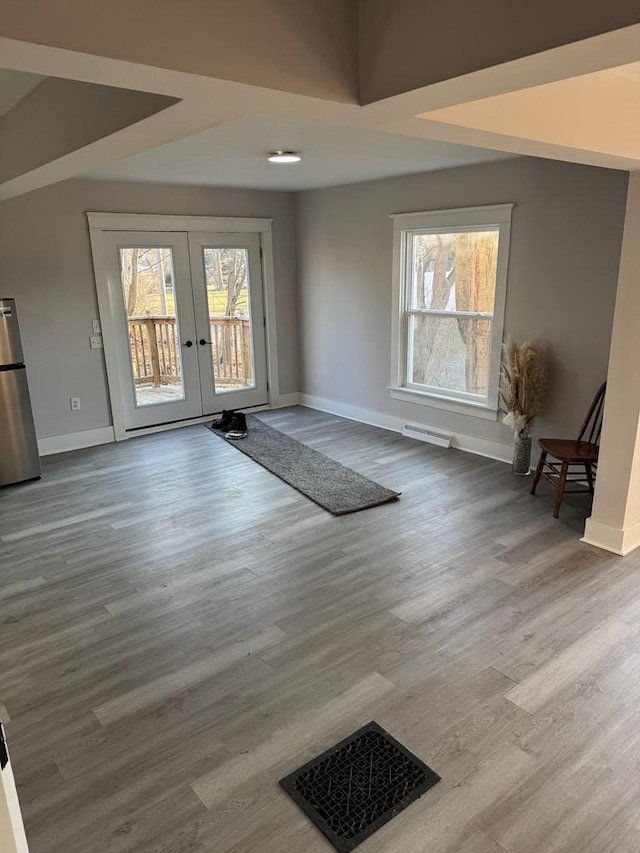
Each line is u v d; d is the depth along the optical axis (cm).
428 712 218
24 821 179
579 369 408
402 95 146
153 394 578
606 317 387
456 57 133
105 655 255
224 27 127
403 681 234
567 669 238
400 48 143
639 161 258
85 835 175
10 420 439
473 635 261
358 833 173
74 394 525
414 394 540
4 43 106
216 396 623
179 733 212
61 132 237
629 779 189
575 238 394
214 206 573
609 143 235
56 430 522
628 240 294
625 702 221
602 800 182
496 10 124
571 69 129
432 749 202
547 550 333
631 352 303
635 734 206
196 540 358
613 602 283
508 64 124
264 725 214
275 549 345
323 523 377
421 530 363
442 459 488
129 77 128
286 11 137
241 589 303
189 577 316
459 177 457
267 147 363
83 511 403
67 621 279
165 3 119
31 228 476
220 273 597
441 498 410
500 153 390
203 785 190
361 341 584
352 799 184
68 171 277
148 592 303
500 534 354
